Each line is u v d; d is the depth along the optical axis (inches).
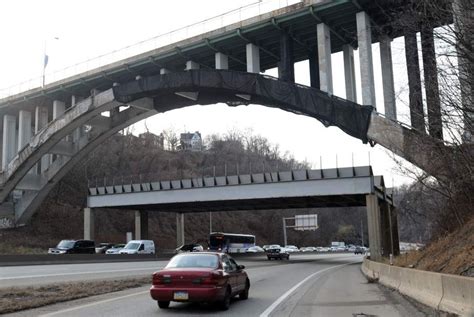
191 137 6210.6
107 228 3538.4
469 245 604.4
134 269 1227.2
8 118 2642.7
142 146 5147.6
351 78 1637.6
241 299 596.4
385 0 1270.9
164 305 499.2
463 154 611.2
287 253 2445.9
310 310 488.7
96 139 2400.3
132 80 2105.1
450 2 477.1
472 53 467.8
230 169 5349.4
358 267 1625.2
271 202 2202.3
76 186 3789.4
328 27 1528.1
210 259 514.3
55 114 2357.3
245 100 1831.9
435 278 449.1
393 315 448.5
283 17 1534.2
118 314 450.6
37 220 3031.5
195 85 1739.7
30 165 2438.5
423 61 561.3
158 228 3828.7
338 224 6318.9
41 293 600.1
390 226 2102.6
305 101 1503.4
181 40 1785.2
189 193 2160.4
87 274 1027.3
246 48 1717.5
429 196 933.2
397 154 975.6
